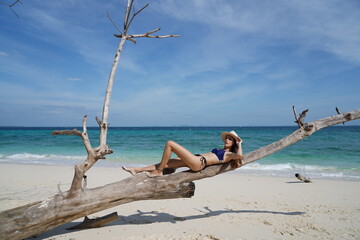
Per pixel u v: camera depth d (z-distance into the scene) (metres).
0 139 30.83
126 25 4.14
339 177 11.37
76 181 3.85
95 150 3.76
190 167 4.40
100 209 4.04
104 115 3.84
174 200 6.84
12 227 3.53
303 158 17.02
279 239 4.32
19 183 8.71
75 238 4.20
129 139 31.64
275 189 8.44
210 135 40.31
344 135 34.72
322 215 5.69
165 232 4.50
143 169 4.59
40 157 17.02
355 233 4.64
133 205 6.33
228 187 8.70
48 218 3.70
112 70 3.98
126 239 4.17
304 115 4.54
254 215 5.62
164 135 40.78
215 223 5.03
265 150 4.54
